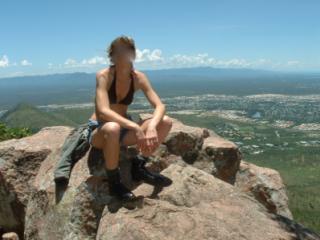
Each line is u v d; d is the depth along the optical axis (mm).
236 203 2754
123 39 2607
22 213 3658
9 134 5781
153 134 2586
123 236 2365
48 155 3578
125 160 3018
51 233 2906
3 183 3633
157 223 2441
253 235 2451
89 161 2982
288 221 2736
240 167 4055
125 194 2615
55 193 2969
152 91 2791
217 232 2406
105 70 2678
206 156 3770
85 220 2822
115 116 2588
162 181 2877
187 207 2654
